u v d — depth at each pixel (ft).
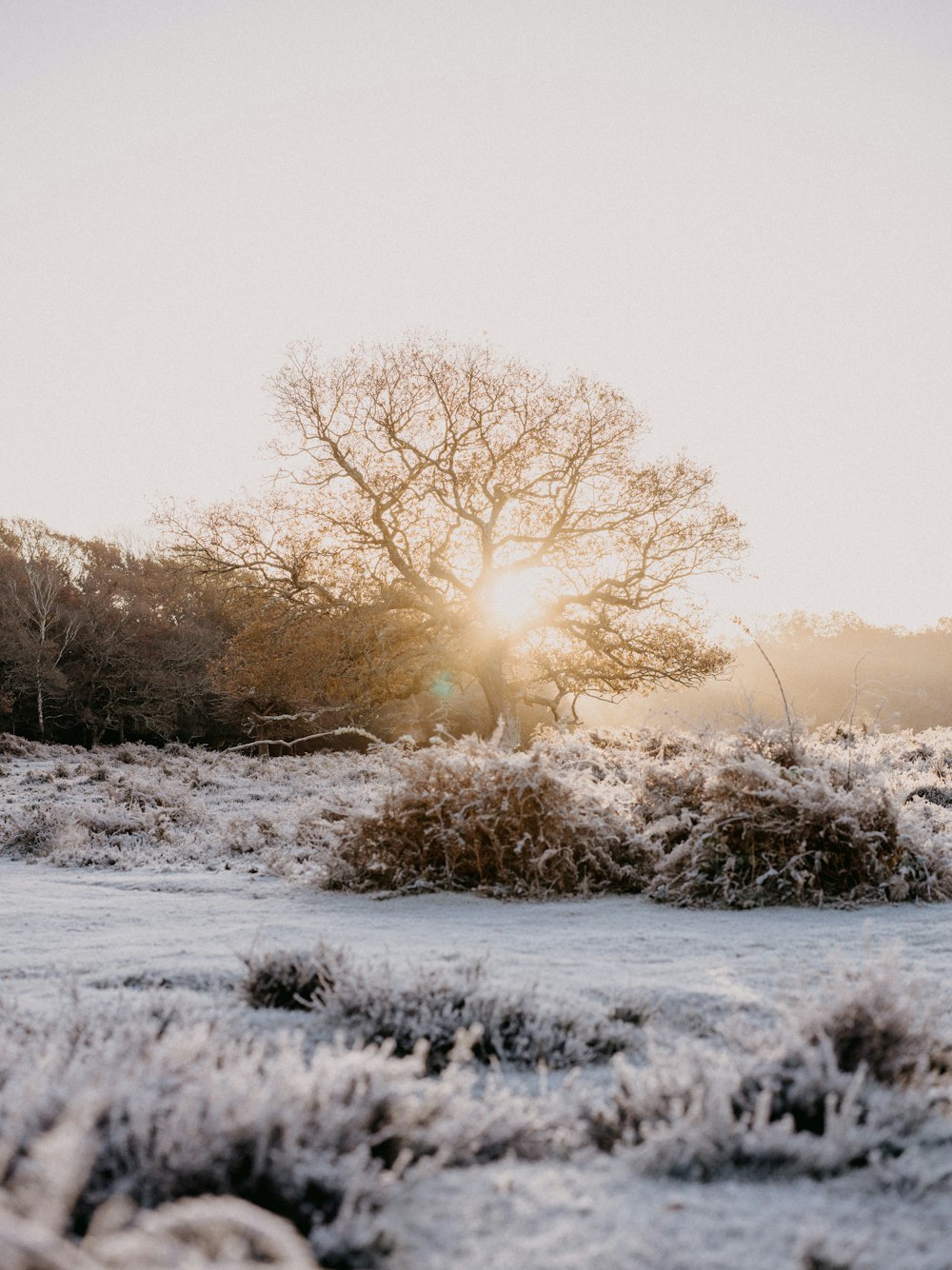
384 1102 7.92
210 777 74.79
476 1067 11.28
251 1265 5.31
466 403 108.58
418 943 18.67
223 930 20.65
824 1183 7.53
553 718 109.70
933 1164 7.77
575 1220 6.79
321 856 29.27
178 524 105.60
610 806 28.86
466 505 108.06
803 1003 10.50
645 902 24.99
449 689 147.54
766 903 23.90
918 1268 6.06
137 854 36.81
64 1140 5.91
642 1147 7.76
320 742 155.43
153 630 172.76
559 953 17.63
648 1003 13.25
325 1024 12.31
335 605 101.86
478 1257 6.20
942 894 24.29
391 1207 6.94
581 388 109.19
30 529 187.52
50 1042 9.91
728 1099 8.46
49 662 158.71
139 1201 6.52
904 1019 9.73
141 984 15.24
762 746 28.09
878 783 26.37
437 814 27.40
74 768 79.36
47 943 19.04
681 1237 6.50
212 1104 7.04
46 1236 4.85
